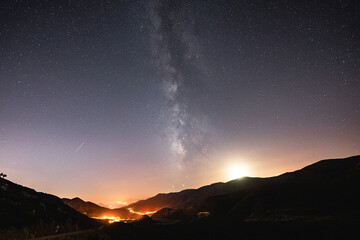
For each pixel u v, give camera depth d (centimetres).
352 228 2502
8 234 1867
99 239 2716
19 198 2600
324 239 2434
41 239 2048
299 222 3014
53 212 2764
